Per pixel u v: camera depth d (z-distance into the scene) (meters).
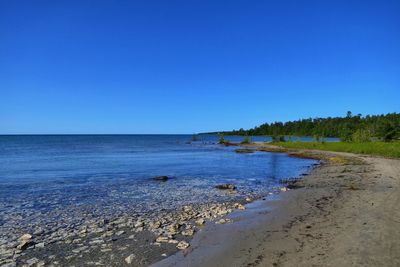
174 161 46.47
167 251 9.80
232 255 9.32
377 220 12.16
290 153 60.19
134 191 21.39
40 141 141.25
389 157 44.62
